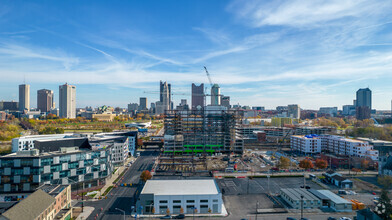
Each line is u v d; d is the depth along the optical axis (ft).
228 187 474.08
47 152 443.32
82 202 363.15
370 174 572.10
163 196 360.48
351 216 345.10
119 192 444.55
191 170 599.57
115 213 355.36
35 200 290.15
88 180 454.81
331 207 374.63
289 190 419.54
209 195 362.53
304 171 595.06
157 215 352.69
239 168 628.28
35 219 263.49
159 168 620.90
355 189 460.14
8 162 396.16
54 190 346.54
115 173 577.84
